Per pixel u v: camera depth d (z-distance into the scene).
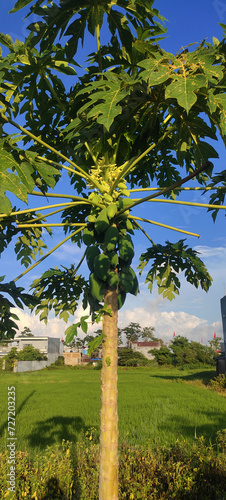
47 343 42.44
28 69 3.43
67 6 3.16
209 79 2.45
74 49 3.55
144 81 2.69
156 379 26.86
